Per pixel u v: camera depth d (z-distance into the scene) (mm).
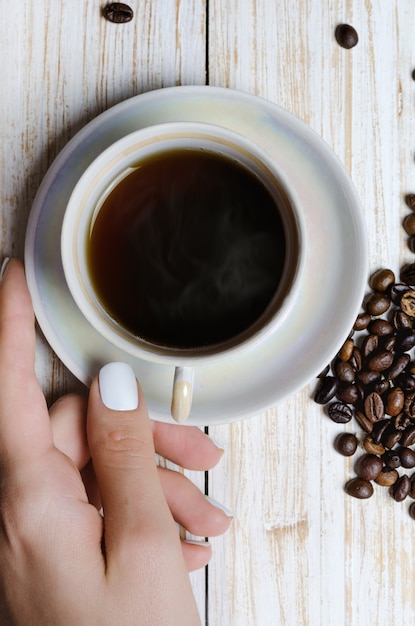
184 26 516
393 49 526
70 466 456
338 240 476
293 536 530
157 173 456
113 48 513
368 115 526
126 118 468
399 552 535
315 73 523
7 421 457
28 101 510
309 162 474
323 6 521
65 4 511
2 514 445
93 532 443
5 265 483
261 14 519
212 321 458
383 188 528
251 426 527
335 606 533
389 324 521
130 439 451
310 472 529
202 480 526
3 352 465
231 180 455
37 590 438
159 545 437
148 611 435
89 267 458
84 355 475
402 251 529
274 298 453
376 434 522
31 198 510
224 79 519
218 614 531
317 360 478
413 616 537
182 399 440
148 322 460
